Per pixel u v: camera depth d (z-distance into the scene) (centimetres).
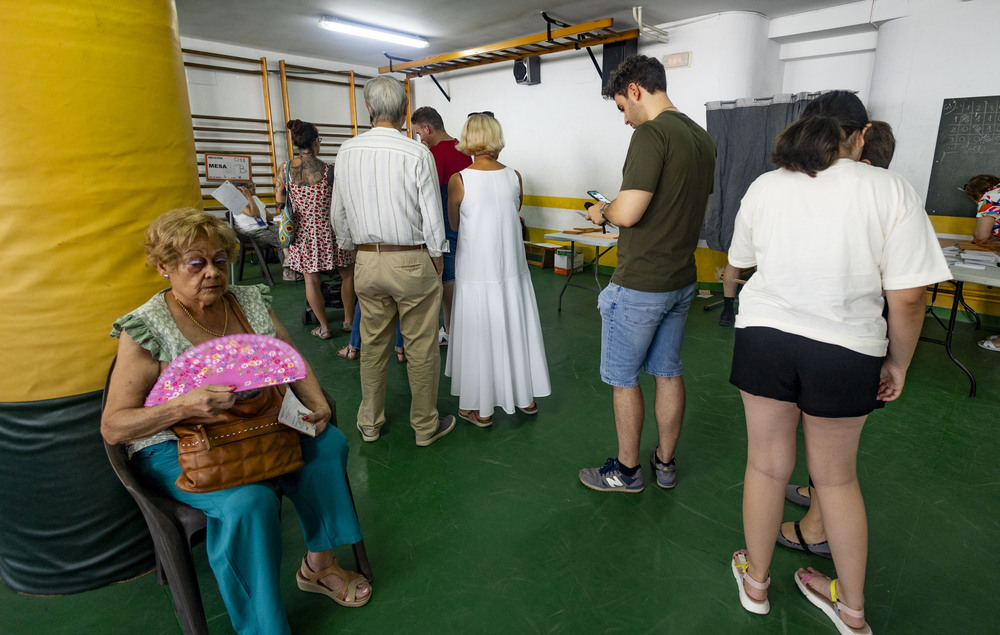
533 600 155
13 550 154
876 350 116
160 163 147
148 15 140
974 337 379
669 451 204
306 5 473
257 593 124
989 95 386
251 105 653
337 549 178
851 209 113
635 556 172
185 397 115
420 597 156
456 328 258
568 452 235
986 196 332
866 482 210
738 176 454
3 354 136
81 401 143
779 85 524
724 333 397
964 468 218
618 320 180
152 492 128
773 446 135
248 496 121
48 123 127
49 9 123
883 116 434
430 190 206
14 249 130
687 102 514
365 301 224
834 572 163
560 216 640
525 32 569
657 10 472
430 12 496
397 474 219
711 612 150
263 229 532
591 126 591
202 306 129
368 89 205
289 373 126
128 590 158
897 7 414
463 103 721
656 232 168
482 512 195
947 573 163
